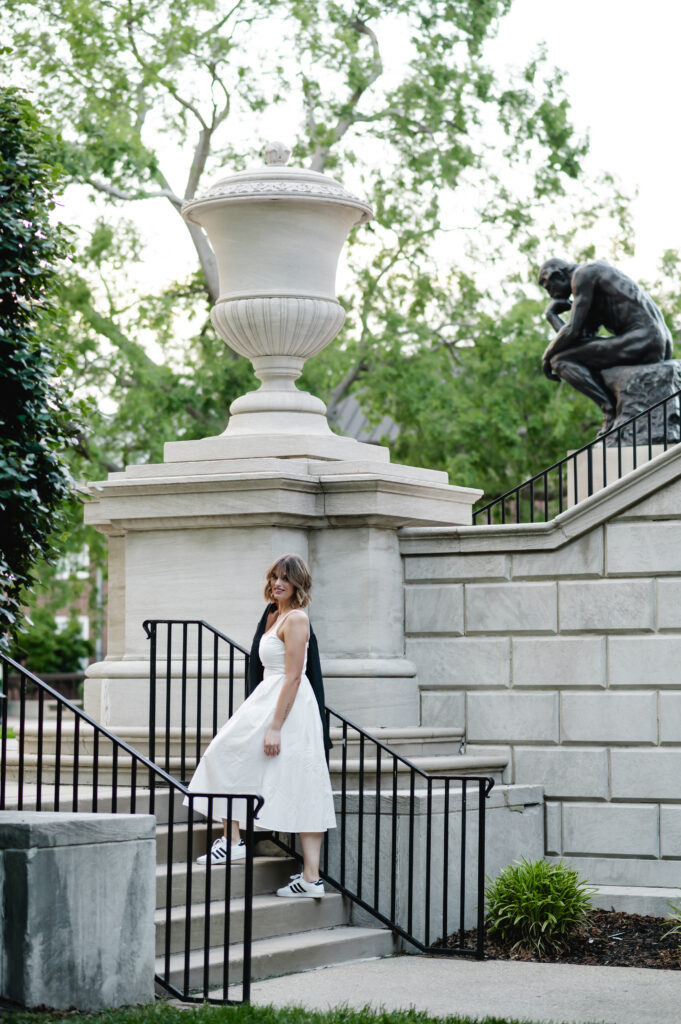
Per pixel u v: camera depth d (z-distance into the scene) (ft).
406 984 25.23
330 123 75.25
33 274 29.89
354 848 30.25
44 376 29.43
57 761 23.68
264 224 36.27
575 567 33.99
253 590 33.78
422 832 29.99
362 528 34.37
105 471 78.02
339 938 27.55
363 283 79.82
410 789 28.66
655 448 46.88
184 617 34.53
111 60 72.74
